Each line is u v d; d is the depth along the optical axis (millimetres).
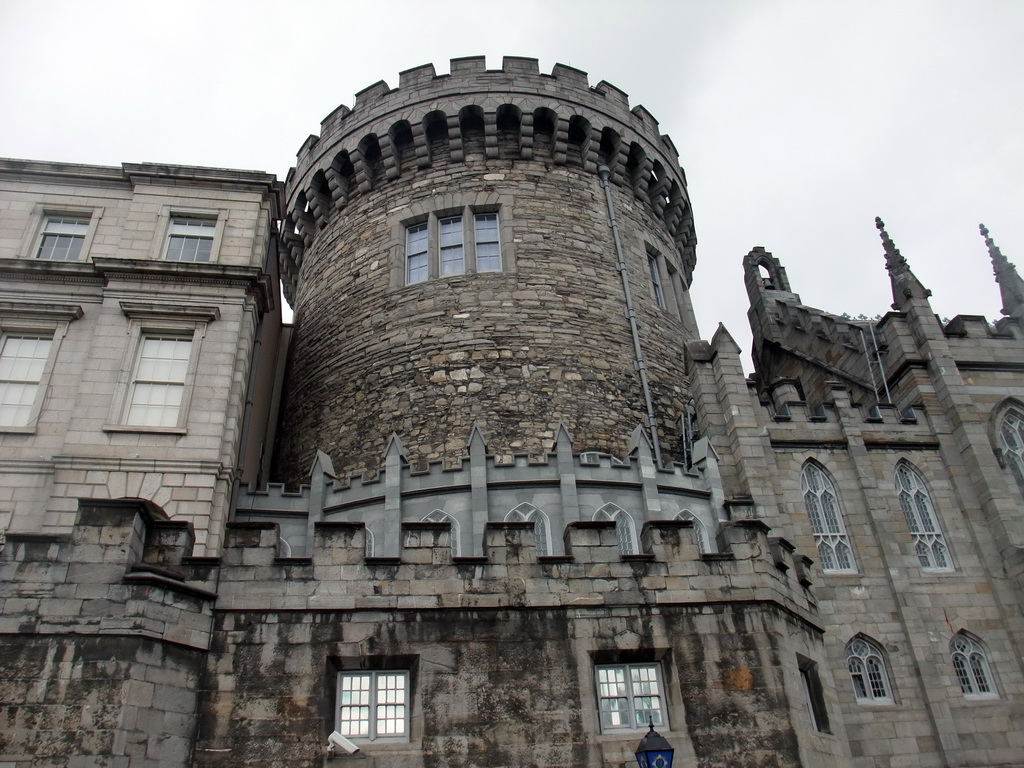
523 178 27391
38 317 18734
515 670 12328
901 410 22812
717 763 12078
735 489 19938
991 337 23094
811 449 20766
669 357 26281
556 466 18516
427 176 27531
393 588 12664
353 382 24250
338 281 27094
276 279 25750
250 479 22719
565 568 13250
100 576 11508
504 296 24688
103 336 18453
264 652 11906
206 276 19484
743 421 20422
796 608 14477
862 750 16875
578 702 12211
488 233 26641
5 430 17219
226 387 18250
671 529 13859
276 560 12562
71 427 17219
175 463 17078
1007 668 18281
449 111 27750
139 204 20734
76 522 11852
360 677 12172
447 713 11891
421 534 13164
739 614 13281
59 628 11047
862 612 18625
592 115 28875
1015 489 20516
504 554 13219
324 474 19531
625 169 29719
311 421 24734
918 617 18609
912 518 20422
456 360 23438
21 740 10305
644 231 29219
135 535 12023
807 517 19703
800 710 12961
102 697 10680
